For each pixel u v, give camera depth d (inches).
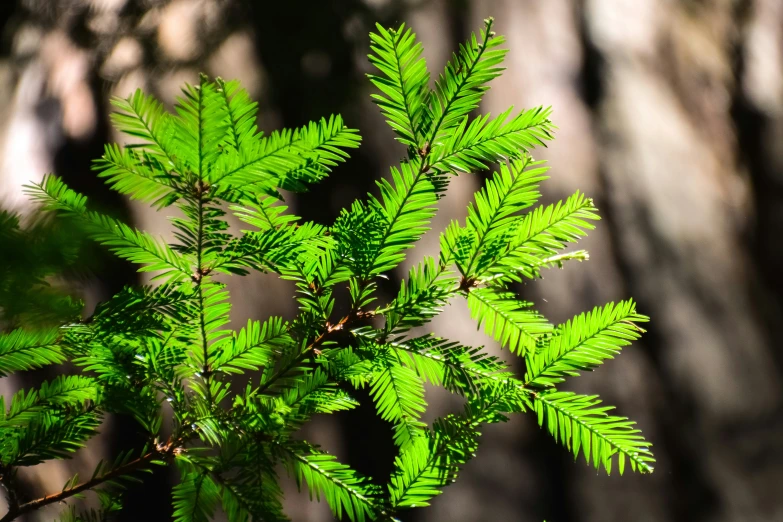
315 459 52.9
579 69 157.2
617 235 143.8
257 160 51.3
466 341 122.8
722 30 181.2
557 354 53.3
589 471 127.5
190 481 52.8
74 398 53.9
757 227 164.2
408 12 142.3
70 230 49.5
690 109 165.0
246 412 52.6
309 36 135.5
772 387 141.3
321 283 53.1
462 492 123.3
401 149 134.0
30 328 50.2
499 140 52.4
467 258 53.1
